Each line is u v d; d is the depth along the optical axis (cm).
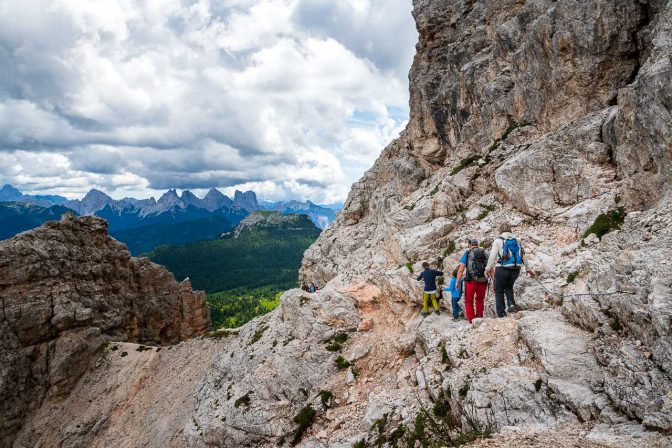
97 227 6138
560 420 1073
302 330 2541
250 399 2334
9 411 4434
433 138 4097
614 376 1077
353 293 2608
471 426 1227
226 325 12975
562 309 1463
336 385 2153
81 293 5456
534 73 2656
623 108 1852
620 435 902
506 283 1614
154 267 6862
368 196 5659
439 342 1756
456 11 3900
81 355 4888
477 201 2614
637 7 2206
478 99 3328
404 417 1546
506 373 1293
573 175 2088
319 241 5862
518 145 2672
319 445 1825
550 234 1959
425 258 2423
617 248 1505
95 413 4366
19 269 4944
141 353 4906
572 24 2362
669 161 1569
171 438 3397
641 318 1105
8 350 4603
